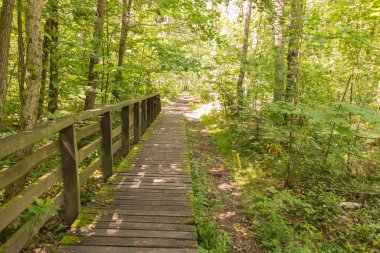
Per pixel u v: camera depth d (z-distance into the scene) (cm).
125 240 283
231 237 384
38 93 323
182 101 2527
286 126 614
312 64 696
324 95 670
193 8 750
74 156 311
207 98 1934
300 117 620
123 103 543
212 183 572
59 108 631
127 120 609
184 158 597
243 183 577
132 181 456
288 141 644
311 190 520
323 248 369
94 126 410
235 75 1095
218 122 1162
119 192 410
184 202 380
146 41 831
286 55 745
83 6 605
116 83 823
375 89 713
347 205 475
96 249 266
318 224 426
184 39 973
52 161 442
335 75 686
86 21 644
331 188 522
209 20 764
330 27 515
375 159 617
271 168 630
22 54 488
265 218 437
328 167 580
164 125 1068
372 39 522
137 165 543
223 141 896
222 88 1139
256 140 788
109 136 461
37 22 309
